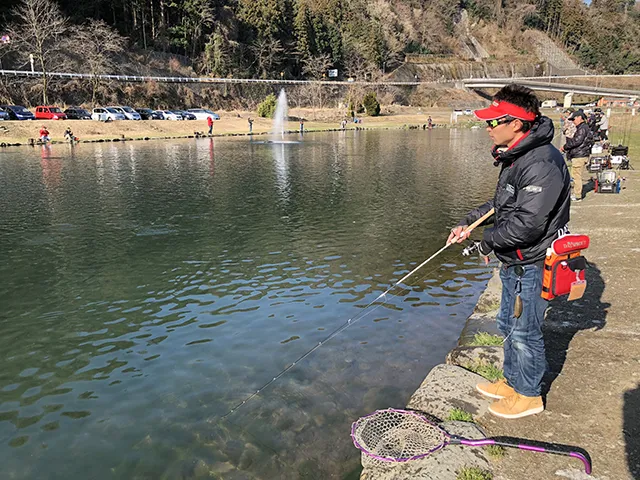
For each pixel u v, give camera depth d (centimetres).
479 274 693
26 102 4762
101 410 402
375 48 9575
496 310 527
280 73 7862
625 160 1399
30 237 916
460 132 4703
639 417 305
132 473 330
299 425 369
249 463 333
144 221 1034
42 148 2864
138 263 768
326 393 411
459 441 289
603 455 275
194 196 1317
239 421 378
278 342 509
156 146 3022
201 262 770
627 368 363
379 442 309
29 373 461
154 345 511
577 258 276
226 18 7462
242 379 440
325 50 8712
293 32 8238
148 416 391
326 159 2255
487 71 11688
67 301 626
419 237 894
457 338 501
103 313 590
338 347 491
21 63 4891
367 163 2078
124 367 468
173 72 6562
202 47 7312
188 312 590
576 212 898
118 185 1509
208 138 3784
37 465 342
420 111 8100
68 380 448
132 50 6344
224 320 566
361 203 1205
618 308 472
